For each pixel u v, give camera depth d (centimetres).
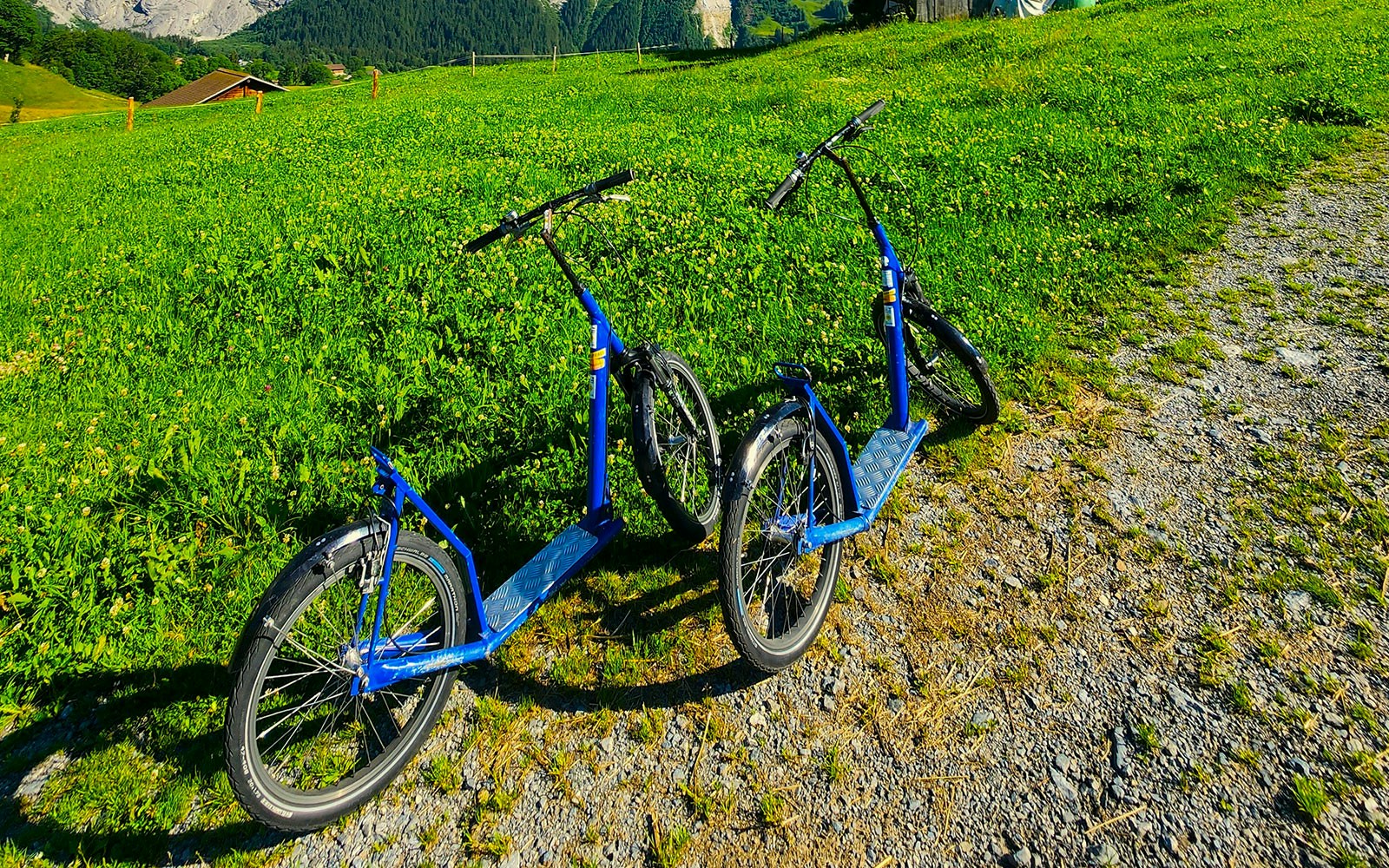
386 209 984
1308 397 462
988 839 258
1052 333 555
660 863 259
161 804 286
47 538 400
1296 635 314
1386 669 295
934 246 721
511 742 303
